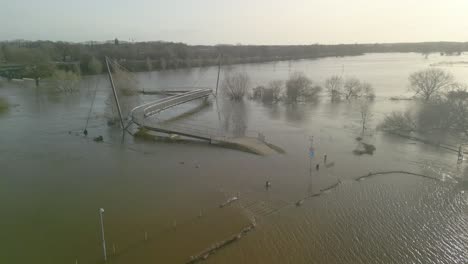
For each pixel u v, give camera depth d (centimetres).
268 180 6234
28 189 5900
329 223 4844
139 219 4909
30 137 9019
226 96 15525
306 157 7425
